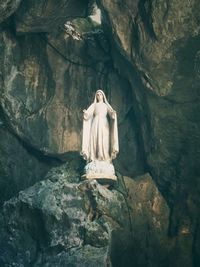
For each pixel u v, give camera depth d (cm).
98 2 2062
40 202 1956
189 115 2091
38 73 2208
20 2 1983
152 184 2133
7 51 2145
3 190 2122
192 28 1958
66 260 1861
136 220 2028
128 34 2044
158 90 2062
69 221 1923
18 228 1970
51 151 2181
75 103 2242
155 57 2008
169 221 2117
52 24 2130
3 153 2138
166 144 2138
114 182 1997
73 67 2258
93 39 2231
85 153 2028
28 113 2166
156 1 1941
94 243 1884
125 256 1962
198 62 2016
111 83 2247
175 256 2062
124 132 2250
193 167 2120
